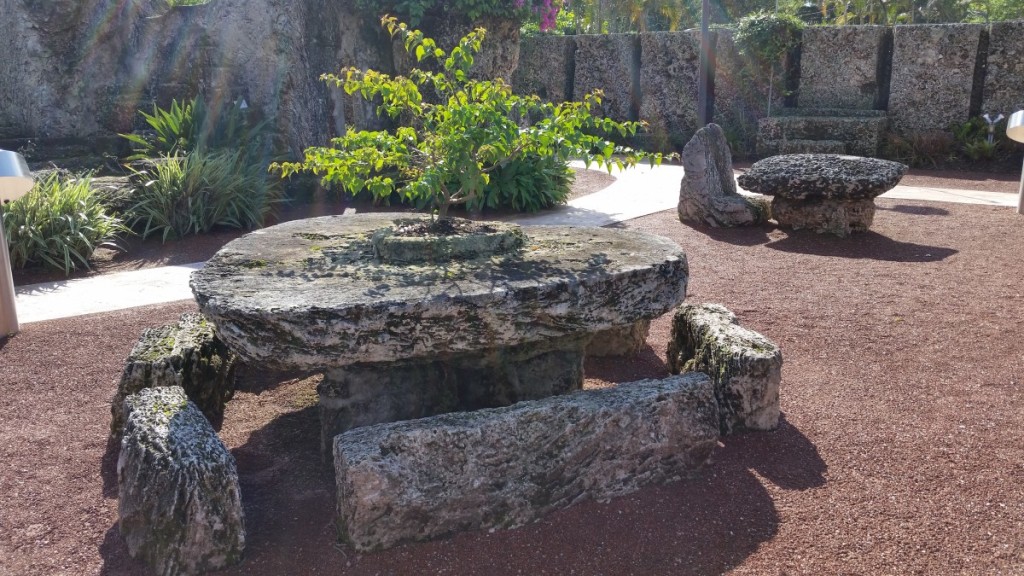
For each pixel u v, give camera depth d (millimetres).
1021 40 12961
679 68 16250
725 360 3447
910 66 13891
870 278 6125
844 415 3631
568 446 2791
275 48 9586
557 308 2939
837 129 13750
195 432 2648
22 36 9969
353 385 3193
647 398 2939
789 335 4840
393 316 2723
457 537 2641
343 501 2576
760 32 14844
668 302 3244
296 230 4094
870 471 3111
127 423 2719
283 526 2766
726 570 2502
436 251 3316
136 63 10695
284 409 3881
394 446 2570
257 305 2697
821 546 2617
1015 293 5605
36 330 5043
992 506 2846
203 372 3539
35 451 3406
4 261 4875
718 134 8734
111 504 2963
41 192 7094
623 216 8898
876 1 20938
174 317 5281
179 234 7984
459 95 3561
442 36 10125
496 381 3361
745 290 5863
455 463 2629
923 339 4691
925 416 3615
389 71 10477
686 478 3023
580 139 3436
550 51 17547
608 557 2564
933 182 11508
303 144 9797
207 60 10156
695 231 8047
